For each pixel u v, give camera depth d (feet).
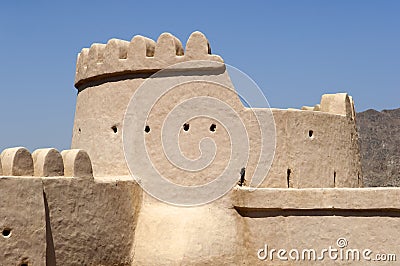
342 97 59.67
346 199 46.57
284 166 51.96
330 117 56.44
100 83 53.01
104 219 44.83
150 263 46.29
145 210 48.62
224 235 46.88
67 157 43.24
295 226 47.32
